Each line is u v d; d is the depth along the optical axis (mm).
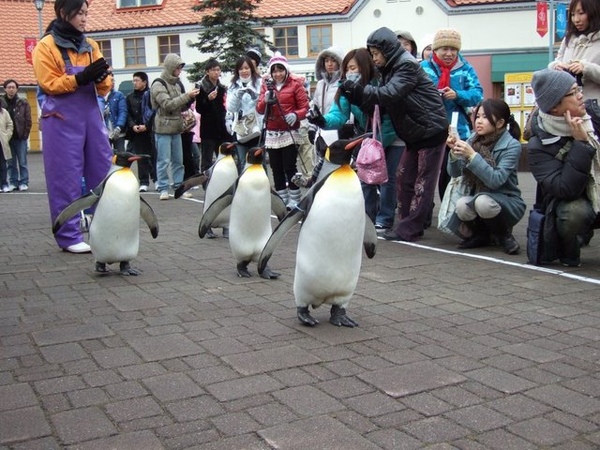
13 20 27938
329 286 3850
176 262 5641
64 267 5480
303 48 24031
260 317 4172
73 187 5906
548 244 5246
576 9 5410
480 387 3139
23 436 2695
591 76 5266
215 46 19812
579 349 3629
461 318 4125
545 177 5059
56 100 5816
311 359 3488
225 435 2699
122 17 25984
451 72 6832
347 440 2648
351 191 3732
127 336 3844
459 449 2580
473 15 22531
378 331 3914
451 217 5934
